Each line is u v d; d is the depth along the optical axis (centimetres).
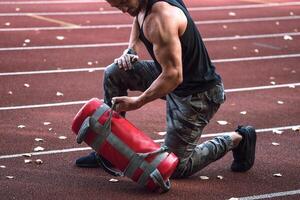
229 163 770
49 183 700
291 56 1393
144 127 902
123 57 696
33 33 1489
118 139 656
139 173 657
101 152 665
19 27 1545
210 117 694
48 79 1135
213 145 712
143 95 644
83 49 1366
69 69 1209
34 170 734
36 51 1329
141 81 706
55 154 786
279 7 1984
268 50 1437
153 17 632
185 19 646
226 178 728
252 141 733
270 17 1825
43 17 1675
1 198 661
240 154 736
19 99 1013
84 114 660
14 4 1828
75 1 1927
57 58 1283
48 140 833
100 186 695
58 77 1151
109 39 1467
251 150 736
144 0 642
